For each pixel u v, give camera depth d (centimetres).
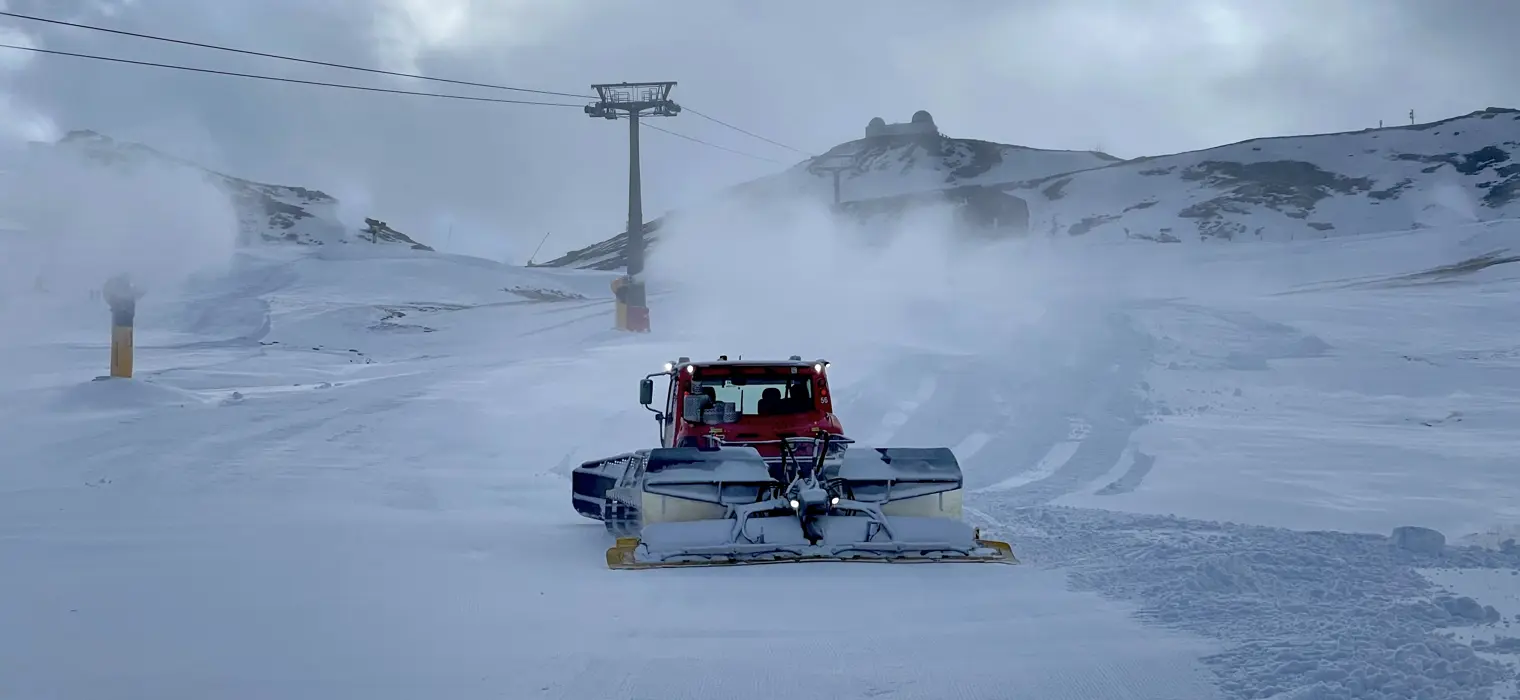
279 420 2258
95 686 618
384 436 2100
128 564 1002
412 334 5166
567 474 1769
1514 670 610
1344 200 16388
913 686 618
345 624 770
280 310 6184
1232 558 898
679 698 598
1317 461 1588
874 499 1050
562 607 827
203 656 683
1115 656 670
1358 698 566
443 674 645
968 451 1845
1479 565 932
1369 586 847
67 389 2566
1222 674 628
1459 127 19525
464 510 1452
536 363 3250
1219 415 2077
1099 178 19300
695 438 1166
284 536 1190
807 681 629
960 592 871
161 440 2030
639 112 5494
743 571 966
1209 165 19012
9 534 1179
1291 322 3234
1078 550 1055
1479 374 2402
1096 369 2562
